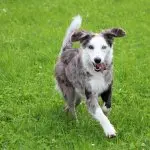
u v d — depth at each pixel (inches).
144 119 375.6
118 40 614.9
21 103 419.5
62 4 802.2
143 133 352.8
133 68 502.6
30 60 529.7
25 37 624.7
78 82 359.9
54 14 741.9
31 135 352.8
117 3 816.3
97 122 371.2
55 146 336.5
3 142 344.5
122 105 411.2
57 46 580.4
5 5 786.8
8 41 601.3
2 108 404.2
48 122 376.2
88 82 348.5
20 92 440.1
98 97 369.7
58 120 381.7
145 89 446.0
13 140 345.7
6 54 544.4
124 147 332.5
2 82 462.0
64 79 377.7
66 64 374.0
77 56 360.8
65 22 697.6
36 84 458.6
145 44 603.2
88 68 346.3
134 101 418.6
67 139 346.3
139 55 554.3
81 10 768.9
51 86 452.8
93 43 343.9
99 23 698.8
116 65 510.0
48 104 413.4
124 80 470.9
